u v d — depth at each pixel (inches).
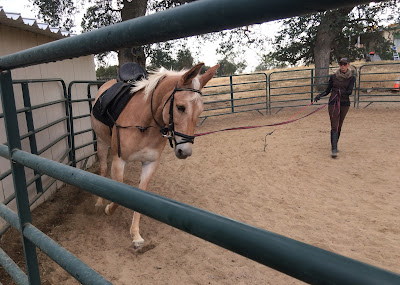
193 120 112.8
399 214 156.9
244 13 21.8
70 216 169.8
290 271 21.6
